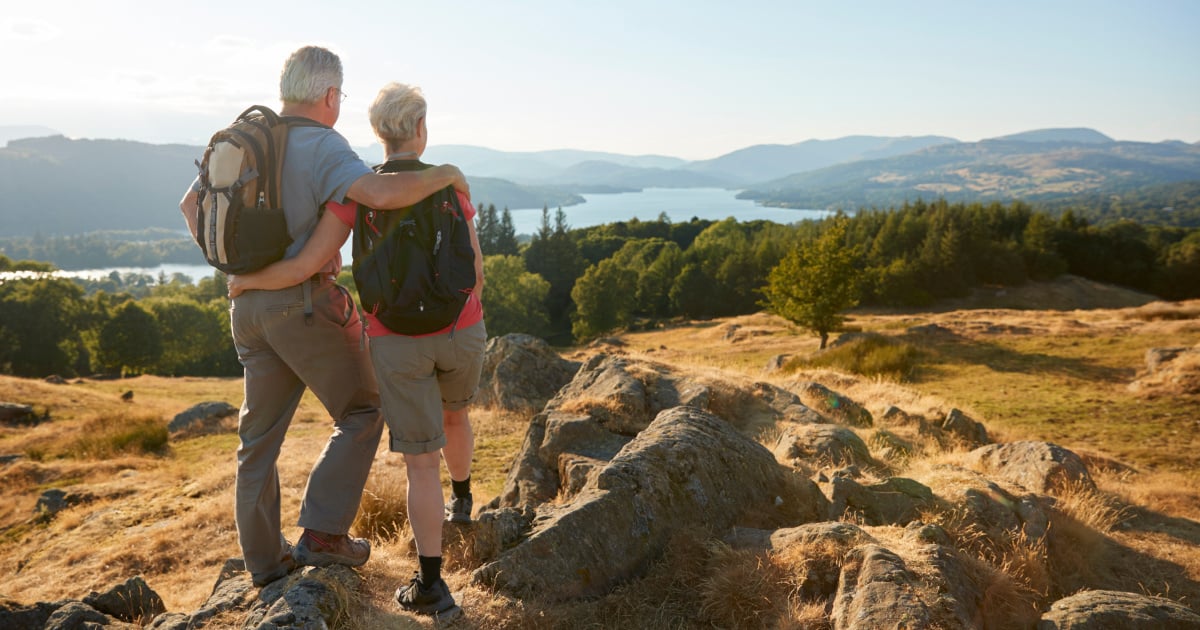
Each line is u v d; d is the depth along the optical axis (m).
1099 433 15.41
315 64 2.53
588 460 5.46
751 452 4.54
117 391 30.14
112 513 9.34
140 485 11.02
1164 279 85.06
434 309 2.40
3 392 23.48
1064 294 78.38
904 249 84.62
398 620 2.73
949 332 30.75
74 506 10.26
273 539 2.99
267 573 3.00
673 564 3.41
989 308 73.19
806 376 15.42
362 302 2.44
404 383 2.55
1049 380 21.66
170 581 6.68
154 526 8.42
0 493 12.35
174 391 32.19
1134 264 87.69
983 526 4.59
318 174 2.40
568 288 107.94
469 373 2.83
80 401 24.53
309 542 2.93
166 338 64.75
